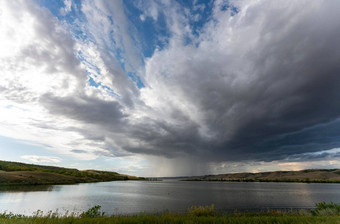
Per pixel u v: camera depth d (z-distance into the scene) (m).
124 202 49.47
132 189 111.69
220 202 48.94
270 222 12.03
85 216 16.58
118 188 117.69
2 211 33.84
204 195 74.06
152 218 13.20
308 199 57.41
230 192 93.06
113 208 37.53
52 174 134.75
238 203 46.56
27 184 91.56
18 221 11.37
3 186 79.25
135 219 12.62
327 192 91.38
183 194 80.06
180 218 13.43
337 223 10.38
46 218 12.80
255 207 38.44
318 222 10.69
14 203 44.00
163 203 46.88
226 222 12.22
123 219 12.70
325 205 19.53
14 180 89.00
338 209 17.73
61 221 11.96
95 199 55.38
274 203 46.62
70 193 71.88
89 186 122.50
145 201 51.94
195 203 46.91
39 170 140.50
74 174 182.25
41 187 88.00
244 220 12.75
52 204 44.03
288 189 120.06
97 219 12.90
